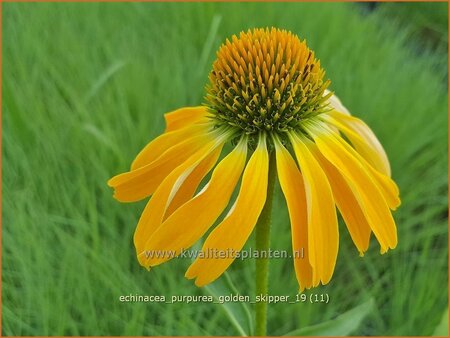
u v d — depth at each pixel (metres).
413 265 0.20
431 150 0.25
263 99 0.10
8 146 0.21
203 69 0.24
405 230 0.21
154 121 0.22
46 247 0.17
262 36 0.11
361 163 0.10
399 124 0.24
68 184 0.20
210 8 0.30
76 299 0.17
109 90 0.23
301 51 0.11
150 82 0.25
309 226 0.09
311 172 0.10
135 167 0.11
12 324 0.16
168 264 0.18
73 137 0.22
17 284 0.18
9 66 0.25
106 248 0.18
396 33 0.37
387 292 0.20
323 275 0.09
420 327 0.18
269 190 0.10
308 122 0.11
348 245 0.21
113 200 0.19
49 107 0.23
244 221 0.09
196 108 0.12
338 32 0.31
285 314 0.18
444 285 0.19
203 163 0.11
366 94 0.25
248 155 0.11
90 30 0.29
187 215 0.09
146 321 0.17
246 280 0.18
